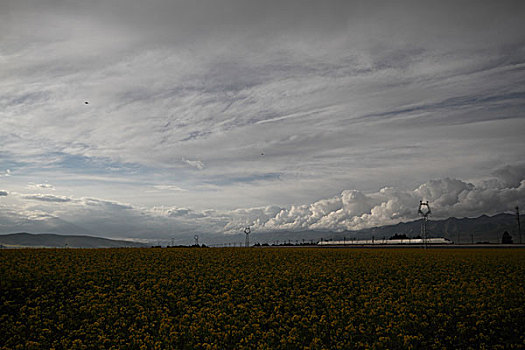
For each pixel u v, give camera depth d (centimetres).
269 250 5738
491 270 3853
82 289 2872
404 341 1980
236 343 2022
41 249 4834
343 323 2286
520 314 2347
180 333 2112
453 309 2439
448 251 5734
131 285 3030
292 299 2814
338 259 4606
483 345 2005
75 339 2086
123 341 2067
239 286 3141
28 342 1964
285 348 1970
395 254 5188
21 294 2695
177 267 3859
